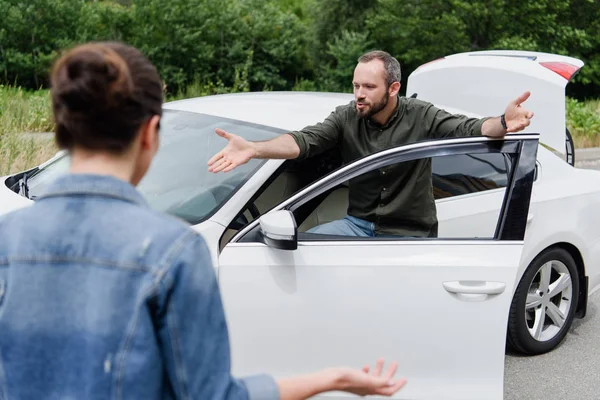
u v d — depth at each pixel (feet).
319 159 11.72
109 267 4.09
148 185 11.30
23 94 38.04
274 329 9.91
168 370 4.15
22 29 65.62
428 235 11.19
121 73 4.23
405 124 11.23
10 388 4.24
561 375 13.48
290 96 14.30
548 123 17.19
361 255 9.97
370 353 9.96
